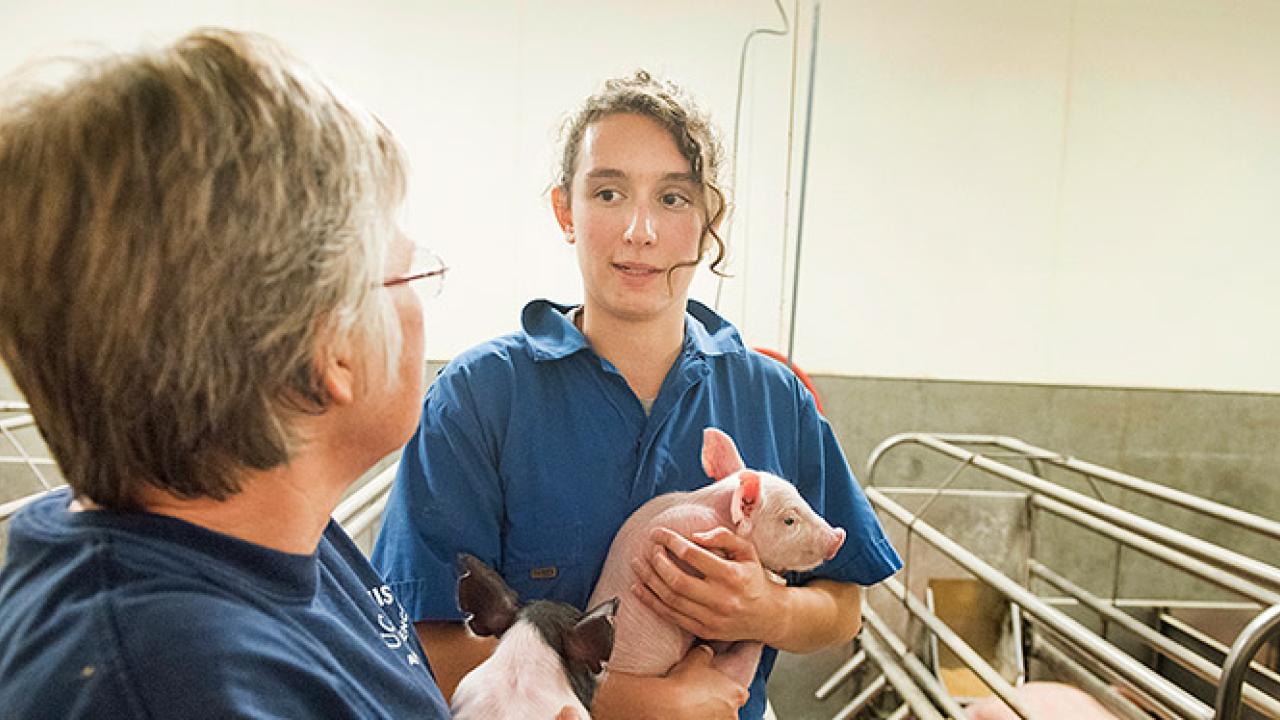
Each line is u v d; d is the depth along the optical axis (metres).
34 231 0.34
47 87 0.36
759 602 0.78
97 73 0.36
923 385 2.61
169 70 0.35
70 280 0.34
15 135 0.35
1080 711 1.74
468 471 0.82
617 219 0.80
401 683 0.48
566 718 0.60
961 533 2.24
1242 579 1.39
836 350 2.61
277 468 0.41
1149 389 2.64
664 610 0.78
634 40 2.40
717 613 0.77
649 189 0.80
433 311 2.46
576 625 0.67
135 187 0.34
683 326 0.91
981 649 2.19
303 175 0.37
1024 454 2.16
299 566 0.43
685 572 0.78
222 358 0.36
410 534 0.81
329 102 0.40
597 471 0.85
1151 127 2.57
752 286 2.04
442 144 2.42
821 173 2.54
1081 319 2.63
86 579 0.36
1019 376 2.63
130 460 0.37
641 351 0.87
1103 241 2.61
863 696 2.11
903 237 2.58
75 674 0.33
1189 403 2.65
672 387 0.87
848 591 0.96
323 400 0.41
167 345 0.35
